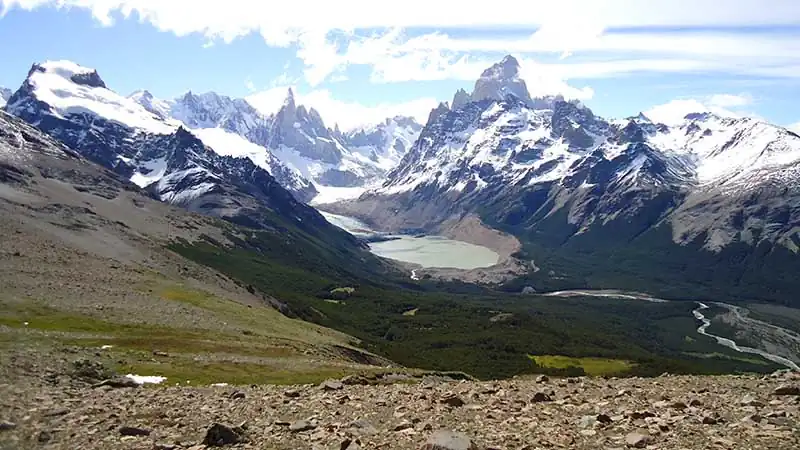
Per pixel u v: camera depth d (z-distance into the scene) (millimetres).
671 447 23656
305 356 97562
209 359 77812
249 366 77125
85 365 53156
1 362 48375
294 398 38750
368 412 32844
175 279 179875
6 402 36344
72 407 36094
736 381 39312
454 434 24938
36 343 67688
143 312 114750
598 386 39375
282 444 26828
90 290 125312
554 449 24156
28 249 153625
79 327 92812
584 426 27688
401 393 38531
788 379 38750
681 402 31047
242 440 27562
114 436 29344
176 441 28188
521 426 28047
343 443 25391
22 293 109250
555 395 35969
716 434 25016
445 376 110688
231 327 119438
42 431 30344
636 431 26094
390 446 25250
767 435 24344
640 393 35406
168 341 89938
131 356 70438
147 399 39531
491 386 41062
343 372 81438
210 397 40469
